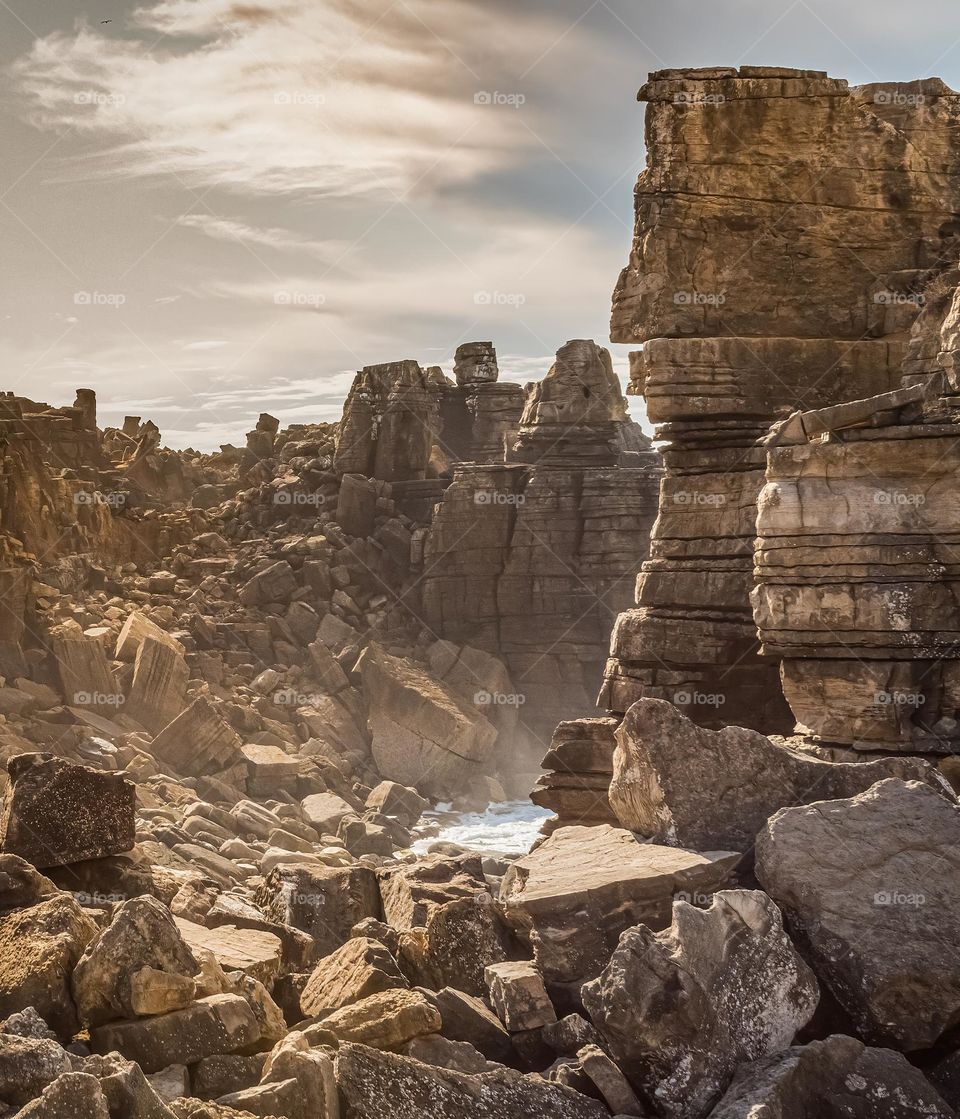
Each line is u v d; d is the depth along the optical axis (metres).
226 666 44.19
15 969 7.59
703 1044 7.48
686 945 7.76
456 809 39.09
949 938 8.26
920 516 13.76
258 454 69.44
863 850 8.82
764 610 14.37
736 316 19.27
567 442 48.44
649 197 19.38
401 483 55.00
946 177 19.67
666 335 19.17
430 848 31.06
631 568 46.81
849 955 8.25
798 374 18.89
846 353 18.94
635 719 10.41
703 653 18.53
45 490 51.28
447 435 60.88
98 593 47.69
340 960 9.01
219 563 53.56
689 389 18.81
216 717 35.19
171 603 49.62
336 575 51.44
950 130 19.72
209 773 34.84
